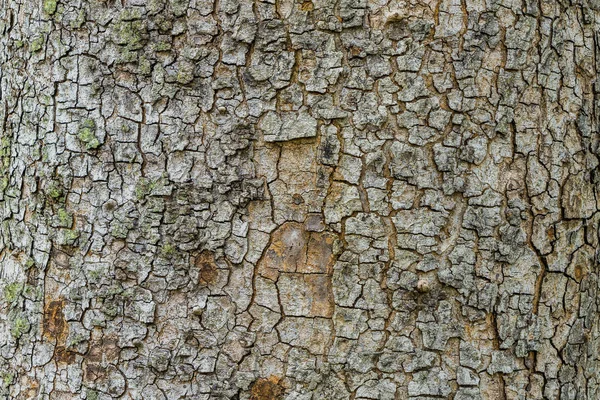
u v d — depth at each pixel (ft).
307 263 4.24
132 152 4.30
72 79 4.36
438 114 4.25
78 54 4.36
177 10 4.27
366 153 4.23
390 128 4.23
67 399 4.36
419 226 4.24
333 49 4.22
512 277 4.31
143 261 4.29
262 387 4.25
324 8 4.22
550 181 4.37
